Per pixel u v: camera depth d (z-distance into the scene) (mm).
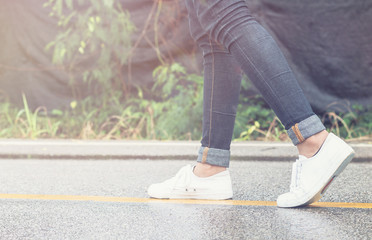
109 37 4086
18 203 1597
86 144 3121
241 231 1228
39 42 4336
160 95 4168
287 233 1202
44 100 4332
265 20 3838
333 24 3771
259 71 1307
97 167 2451
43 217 1406
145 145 3043
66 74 4289
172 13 4086
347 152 1323
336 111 3793
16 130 3943
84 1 4215
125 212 1456
